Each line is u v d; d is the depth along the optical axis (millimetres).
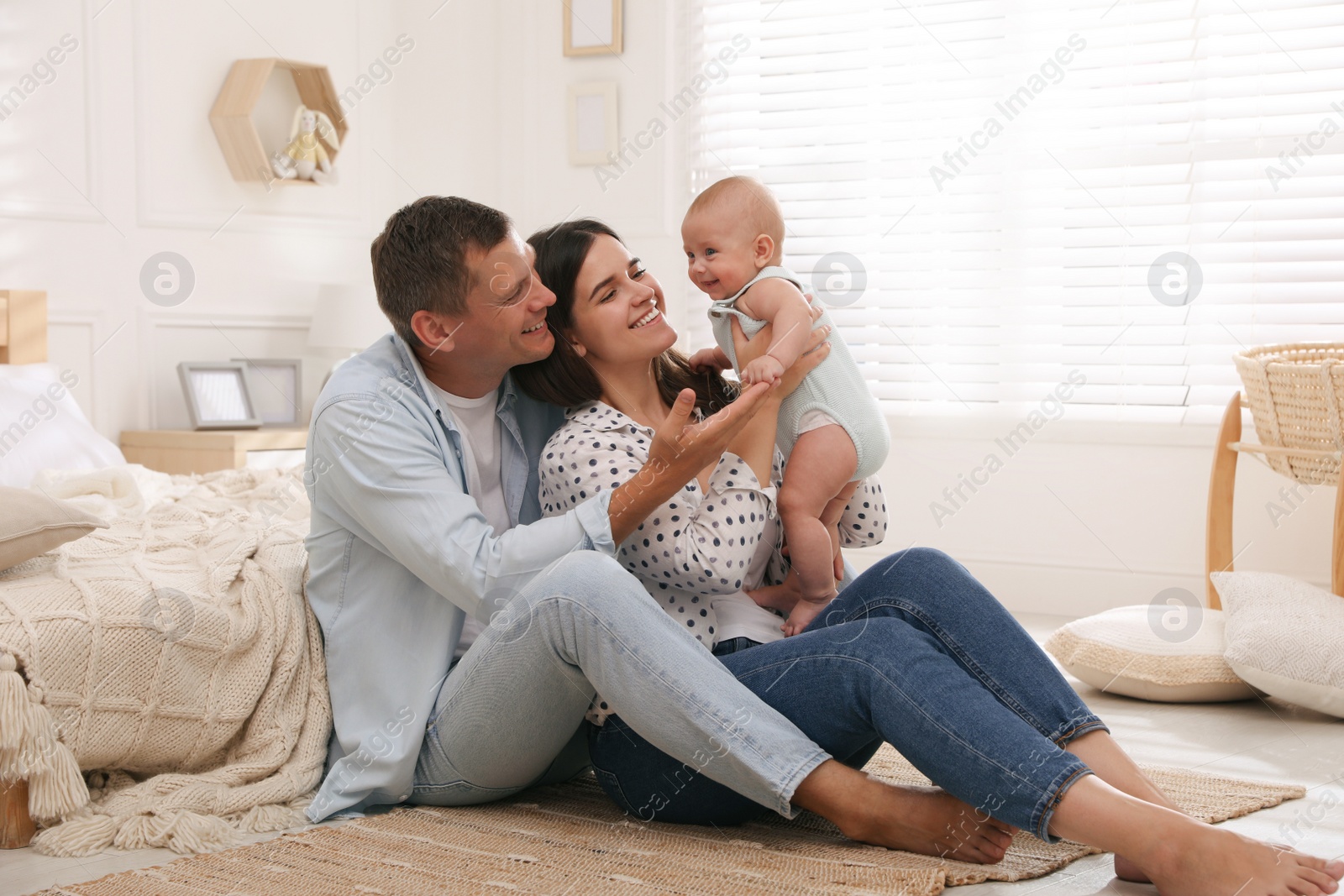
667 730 1304
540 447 1689
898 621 1342
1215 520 3006
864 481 1812
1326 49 3373
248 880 1275
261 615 1615
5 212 3252
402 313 1510
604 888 1239
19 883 1309
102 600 1512
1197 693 2377
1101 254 3646
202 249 3793
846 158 3975
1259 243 3455
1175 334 3557
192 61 3762
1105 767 1279
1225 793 1691
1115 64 3604
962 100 3830
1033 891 1273
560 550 1405
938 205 3861
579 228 1569
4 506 1543
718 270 1755
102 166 3498
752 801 1429
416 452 1479
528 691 1401
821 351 1661
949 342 3859
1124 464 3600
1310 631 2258
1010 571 3752
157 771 1582
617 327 1538
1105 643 2490
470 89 4383
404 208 1527
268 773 1563
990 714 1232
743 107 4090
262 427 3848
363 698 1562
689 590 1518
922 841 1321
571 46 4246
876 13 3910
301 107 4004
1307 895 1104
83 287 3457
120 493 2215
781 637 1563
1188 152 3529
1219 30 3475
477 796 1549
